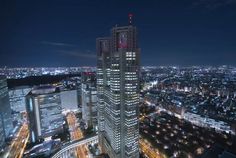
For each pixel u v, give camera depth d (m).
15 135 188.75
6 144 169.50
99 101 155.50
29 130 172.88
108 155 140.25
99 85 154.38
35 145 163.38
